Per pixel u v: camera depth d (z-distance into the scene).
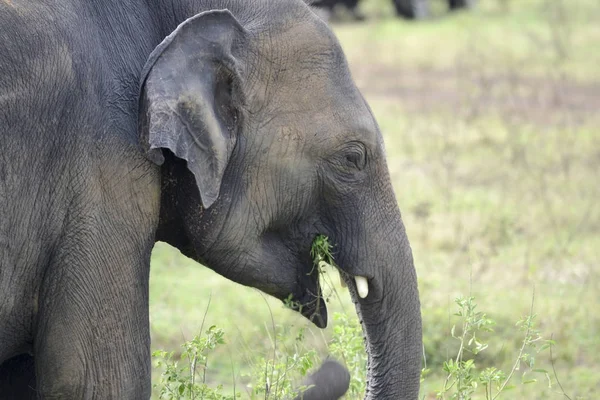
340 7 47.34
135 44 7.95
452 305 13.87
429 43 40.25
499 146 23.38
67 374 7.68
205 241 8.24
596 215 18.42
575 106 28.31
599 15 44.22
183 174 8.08
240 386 11.75
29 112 7.42
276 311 13.83
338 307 13.52
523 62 34.69
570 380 12.05
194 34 7.76
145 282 7.85
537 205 19.19
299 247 8.55
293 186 8.30
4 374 8.76
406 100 29.80
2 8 7.39
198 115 7.66
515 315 13.75
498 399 11.43
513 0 51.34
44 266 7.64
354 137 8.33
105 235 7.64
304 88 8.23
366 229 8.51
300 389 8.78
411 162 22.42
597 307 14.13
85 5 7.81
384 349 8.65
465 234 17.52
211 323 13.66
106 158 7.62
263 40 8.14
